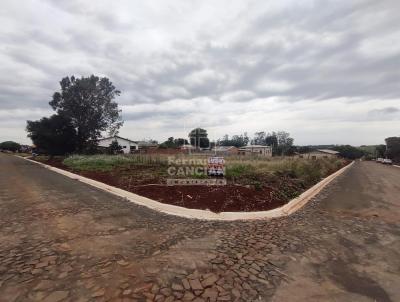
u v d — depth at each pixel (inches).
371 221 291.0
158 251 186.4
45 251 184.1
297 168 634.8
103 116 1600.6
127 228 239.1
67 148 1517.0
